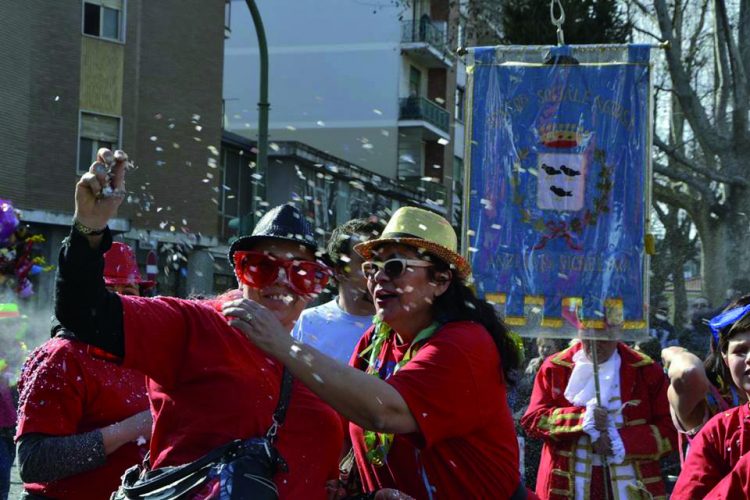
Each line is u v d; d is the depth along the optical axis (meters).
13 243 4.12
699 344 9.91
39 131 21.08
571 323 6.18
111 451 3.72
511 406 6.76
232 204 26.11
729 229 18.81
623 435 5.38
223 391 3.06
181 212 23.73
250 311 2.90
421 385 3.09
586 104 6.39
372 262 3.49
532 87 6.42
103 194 2.78
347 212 24.00
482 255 6.32
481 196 6.38
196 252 23.81
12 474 8.38
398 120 35.16
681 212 24.31
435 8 36.03
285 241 3.27
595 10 15.60
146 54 23.28
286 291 3.23
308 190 25.95
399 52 35.12
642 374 5.55
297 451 3.17
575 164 6.34
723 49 18.89
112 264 4.16
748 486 3.23
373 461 3.44
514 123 6.42
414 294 3.43
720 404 4.19
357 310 5.14
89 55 22.19
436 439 3.13
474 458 3.33
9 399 4.71
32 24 20.94
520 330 6.21
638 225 6.28
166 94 23.70
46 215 20.83
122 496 3.10
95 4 22.38
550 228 6.30
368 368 3.70
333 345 5.09
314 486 3.20
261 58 14.17
